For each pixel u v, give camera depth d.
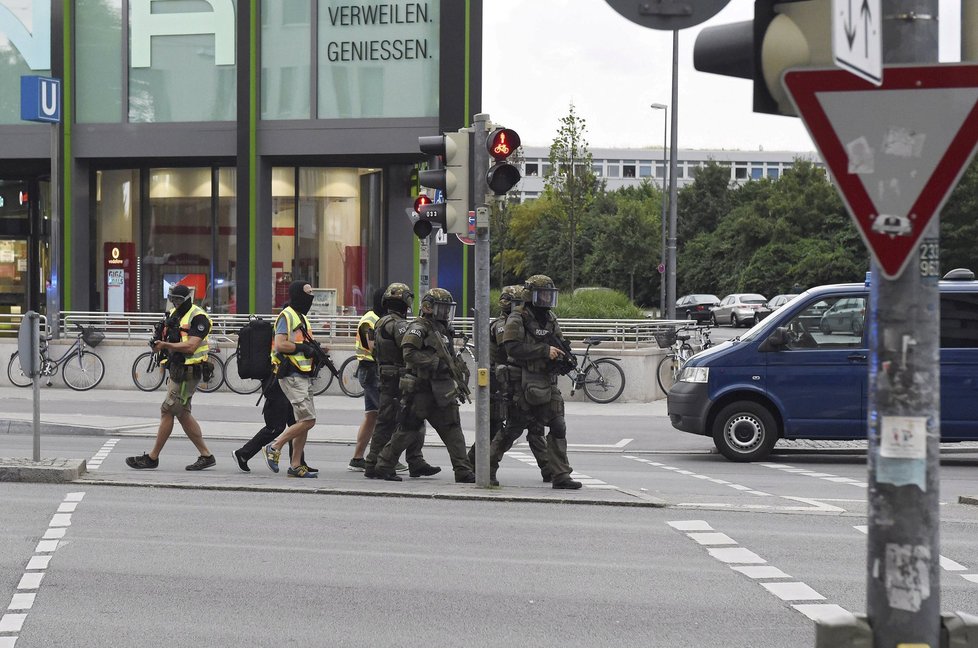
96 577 29.02
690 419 56.78
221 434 63.88
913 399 15.89
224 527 35.66
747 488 46.38
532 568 30.31
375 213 114.88
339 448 60.97
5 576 29.08
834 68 15.52
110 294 117.25
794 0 15.84
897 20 15.86
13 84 112.12
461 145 42.38
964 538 34.78
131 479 44.84
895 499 15.91
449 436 45.69
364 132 107.38
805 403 55.69
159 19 110.06
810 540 34.28
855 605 26.64
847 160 15.59
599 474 51.00
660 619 25.41
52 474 44.53
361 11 107.38
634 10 20.75
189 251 116.31
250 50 107.69
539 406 44.00
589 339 88.38
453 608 26.25
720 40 16.28
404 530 35.44
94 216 117.44
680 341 95.19
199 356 48.78
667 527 36.28
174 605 26.42
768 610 26.20
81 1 111.00
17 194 123.88
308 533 34.81
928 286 15.92
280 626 24.73
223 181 115.62
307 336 46.81
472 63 105.50
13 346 94.81
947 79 15.36
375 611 25.98
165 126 109.81
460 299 106.69
